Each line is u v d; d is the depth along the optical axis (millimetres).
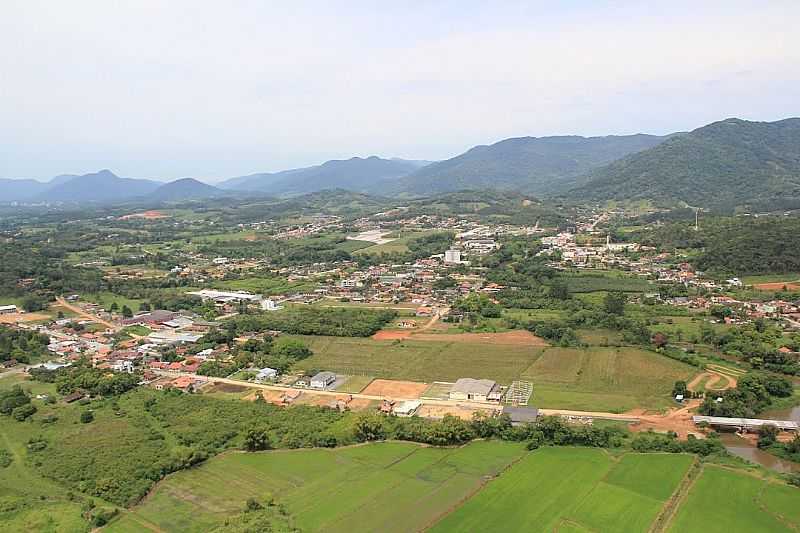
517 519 106812
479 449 138125
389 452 138375
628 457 130875
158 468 131125
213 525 109875
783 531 101188
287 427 152000
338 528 106375
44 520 112312
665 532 101625
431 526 105750
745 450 136750
